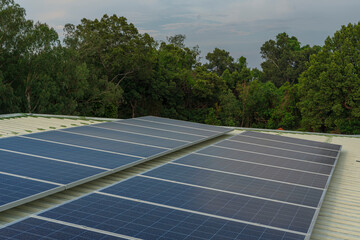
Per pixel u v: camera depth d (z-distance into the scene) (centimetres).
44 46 4891
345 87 5806
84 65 5369
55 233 480
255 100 7819
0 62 4762
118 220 544
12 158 815
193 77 8131
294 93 7575
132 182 746
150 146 1112
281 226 573
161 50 8112
